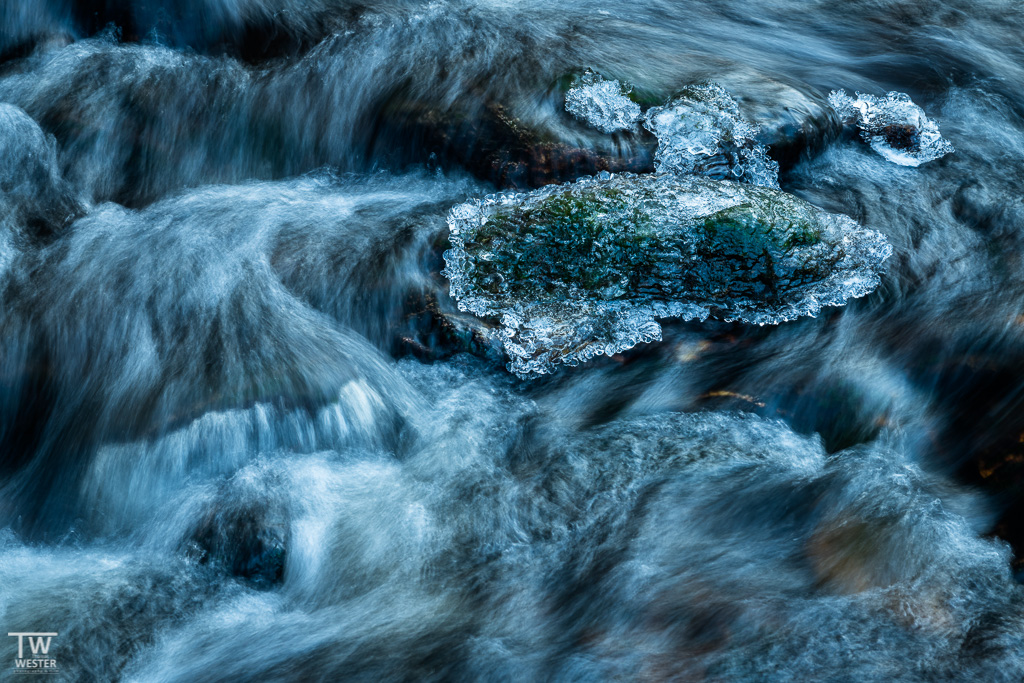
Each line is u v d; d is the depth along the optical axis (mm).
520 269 4578
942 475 3920
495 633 3338
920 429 4074
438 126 5547
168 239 5148
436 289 4602
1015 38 7562
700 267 4531
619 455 4035
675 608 3361
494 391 4418
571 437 4168
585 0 7344
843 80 6598
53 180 5715
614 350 4453
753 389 4273
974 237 5180
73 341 4496
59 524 3900
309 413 4078
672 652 3209
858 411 4145
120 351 4418
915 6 7961
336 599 3492
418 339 4512
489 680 3168
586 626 3346
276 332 4480
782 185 5520
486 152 5414
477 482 3959
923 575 3412
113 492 3928
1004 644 3145
